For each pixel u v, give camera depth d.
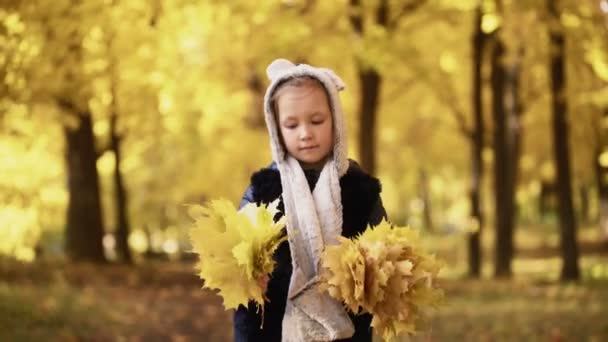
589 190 41.56
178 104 20.05
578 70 16.02
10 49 8.63
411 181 39.81
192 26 15.95
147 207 27.89
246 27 16.31
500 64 18.47
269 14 15.45
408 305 2.81
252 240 2.83
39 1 8.70
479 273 20.19
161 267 17.58
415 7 16.75
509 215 19.00
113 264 17.53
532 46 15.24
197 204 2.97
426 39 19.36
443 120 23.88
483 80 21.59
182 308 11.95
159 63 15.69
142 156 25.95
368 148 17.39
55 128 18.23
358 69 15.86
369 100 17.38
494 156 19.06
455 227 45.88
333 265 2.80
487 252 31.44
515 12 13.55
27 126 12.24
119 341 8.95
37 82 9.05
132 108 16.14
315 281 2.94
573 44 14.44
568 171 16.84
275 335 3.01
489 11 13.58
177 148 25.22
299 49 15.17
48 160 20.41
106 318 9.91
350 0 15.79
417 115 23.48
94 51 11.50
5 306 9.01
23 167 18.45
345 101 19.36
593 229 34.41
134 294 12.93
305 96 3.00
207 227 2.90
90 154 17.62
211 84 20.31
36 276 13.27
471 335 9.88
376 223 3.05
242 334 3.03
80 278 13.96
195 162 24.86
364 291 2.77
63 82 9.72
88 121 17.53
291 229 2.96
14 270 13.58
